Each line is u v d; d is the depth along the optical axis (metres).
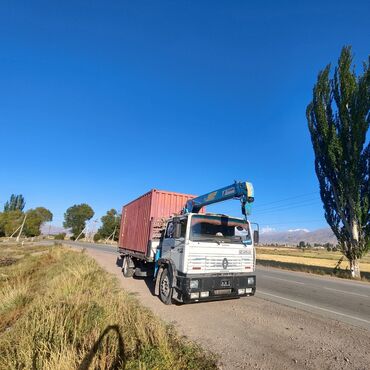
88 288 9.25
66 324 5.45
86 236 102.75
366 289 13.99
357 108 21.11
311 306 9.12
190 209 11.05
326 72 23.34
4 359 4.38
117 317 5.97
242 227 8.84
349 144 21.31
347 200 21.34
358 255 20.42
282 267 25.11
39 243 62.88
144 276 13.57
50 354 4.37
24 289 8.98
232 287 8.12
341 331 6.59
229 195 9.10
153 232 12.10
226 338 5.96
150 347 4.62
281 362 4.91
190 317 7.40
